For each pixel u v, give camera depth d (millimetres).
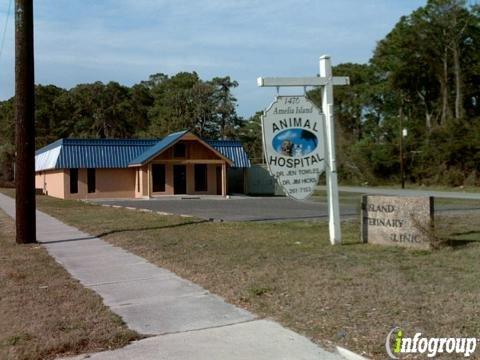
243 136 80938
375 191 45125
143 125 88438
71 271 10008
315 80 11844
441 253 10266
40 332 6191
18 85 14023
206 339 5906
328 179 11992
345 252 10672
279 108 11664
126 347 5750
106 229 16469
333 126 12031
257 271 9039
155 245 12609
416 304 6633
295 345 5594
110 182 42219
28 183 14148
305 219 18703
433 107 65000
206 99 78438
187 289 8219
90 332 6164
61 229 17109
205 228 15812
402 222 11094
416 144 57812
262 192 46344
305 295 7344
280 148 11656
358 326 5949
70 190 40844
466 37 61750
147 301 7590
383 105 71750
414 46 62750
